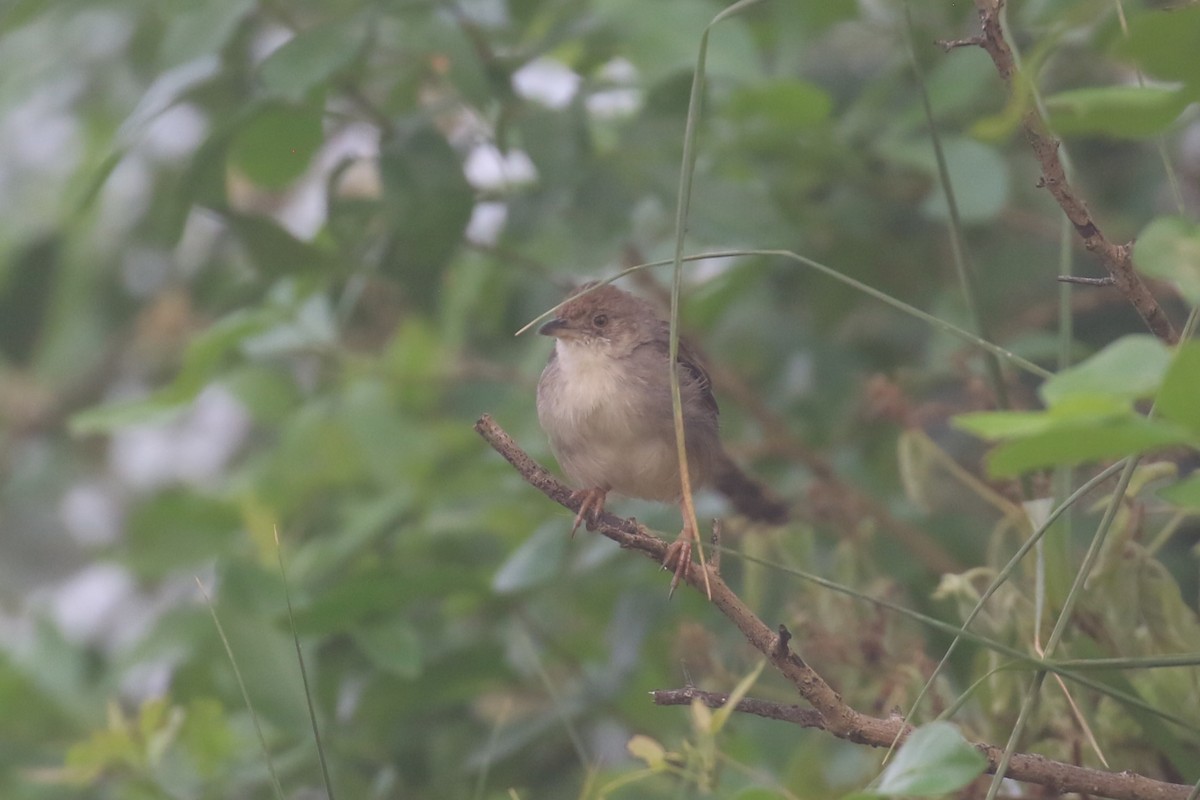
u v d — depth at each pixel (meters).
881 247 11.43
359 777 9.29
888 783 4.37
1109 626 6.59
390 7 9.00
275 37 11.06
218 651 9.55
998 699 6.85
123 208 13.38
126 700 11.36
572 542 9.64
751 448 10.58
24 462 14.96
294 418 11.87
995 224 11.64
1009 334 10.86
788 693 8.59
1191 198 11.30
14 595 14.27
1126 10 5.64
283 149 9.66
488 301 12.38
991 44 5.07
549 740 9.86
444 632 10.23
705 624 9.81
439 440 11.45
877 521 9.77
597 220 9.55
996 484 8.38
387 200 9.54
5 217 13.85
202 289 13.84
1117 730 6.75
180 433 14.84
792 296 12.37
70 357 14.44
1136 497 6.84
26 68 12.16
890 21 10.76
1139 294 5.21
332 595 8.54
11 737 9.88
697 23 9.90
